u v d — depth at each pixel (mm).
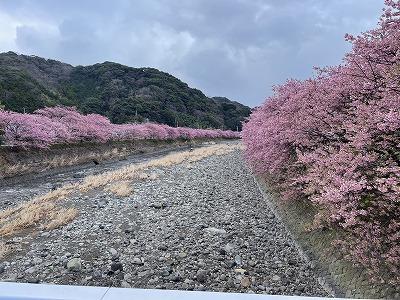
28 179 22141
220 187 18312
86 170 26766
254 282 7555
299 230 10109
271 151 11391
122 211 13039
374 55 7109
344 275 6992
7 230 10961
